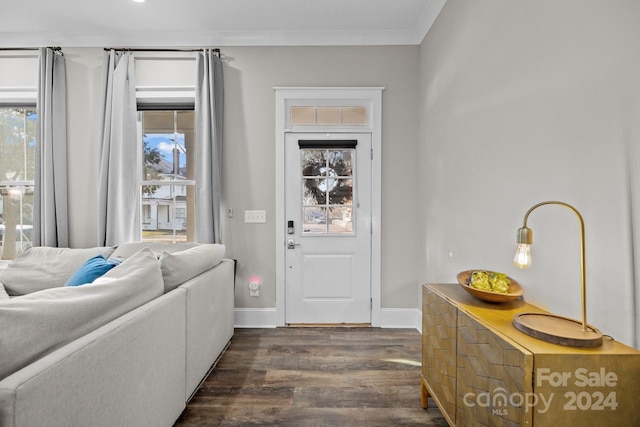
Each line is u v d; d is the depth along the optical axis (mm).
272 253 3074
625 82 987
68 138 3047
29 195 3188
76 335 1054
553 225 1298
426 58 2830
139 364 1283
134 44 3029
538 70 1386
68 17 2750
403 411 1782
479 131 1905
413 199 3072
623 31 992
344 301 3100
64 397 897
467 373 1287
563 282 1248
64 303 1022
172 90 3047
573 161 1193
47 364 857
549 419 910
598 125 1083
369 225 3088
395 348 2576
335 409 1793
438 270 2553
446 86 2389
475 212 1955
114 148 2939
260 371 2199
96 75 3043
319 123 3104
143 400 1312
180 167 3135
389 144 3064
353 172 3086
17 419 754
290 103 3094
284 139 3061
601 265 1071
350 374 2166
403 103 3049
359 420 1705
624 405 903
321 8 2643
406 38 3018
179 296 1657
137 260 1559
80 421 961
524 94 1485
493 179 1754
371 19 2805
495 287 1452
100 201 2920
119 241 2957
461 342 1341
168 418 1535
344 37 3010
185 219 3137
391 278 3088
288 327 3053
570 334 1002
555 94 1285
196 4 2586
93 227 3061
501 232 1678
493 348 1096
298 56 3047
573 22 1188
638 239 951
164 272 1786
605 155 1057
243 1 2551
